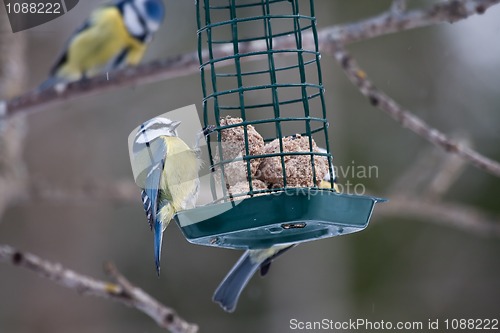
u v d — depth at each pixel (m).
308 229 6.52
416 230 16.39
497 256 16.20
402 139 15.98
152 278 15.82
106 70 11.24
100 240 15.74
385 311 15.78
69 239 15.46
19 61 11.05
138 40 11.34
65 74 11.05
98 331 15.18
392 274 16.09
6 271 15.22
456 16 8.95
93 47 11.07
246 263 7.89
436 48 16.61
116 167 15.84
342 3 16.28
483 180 16.34
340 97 15.71
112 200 12.19
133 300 8.19
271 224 5.93
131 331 15.27
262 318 15.29
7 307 15.03
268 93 14.71
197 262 16.05
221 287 7.82
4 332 14.86
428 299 16.03
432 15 8.95
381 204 12.41
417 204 12.45
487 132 16.31
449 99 16.48
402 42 16.61
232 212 6.03
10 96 10.95
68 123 16.02
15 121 11.62
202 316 15.68
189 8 17.00
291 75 14.91
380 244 16.25
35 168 15.52
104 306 15.38
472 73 16.58
